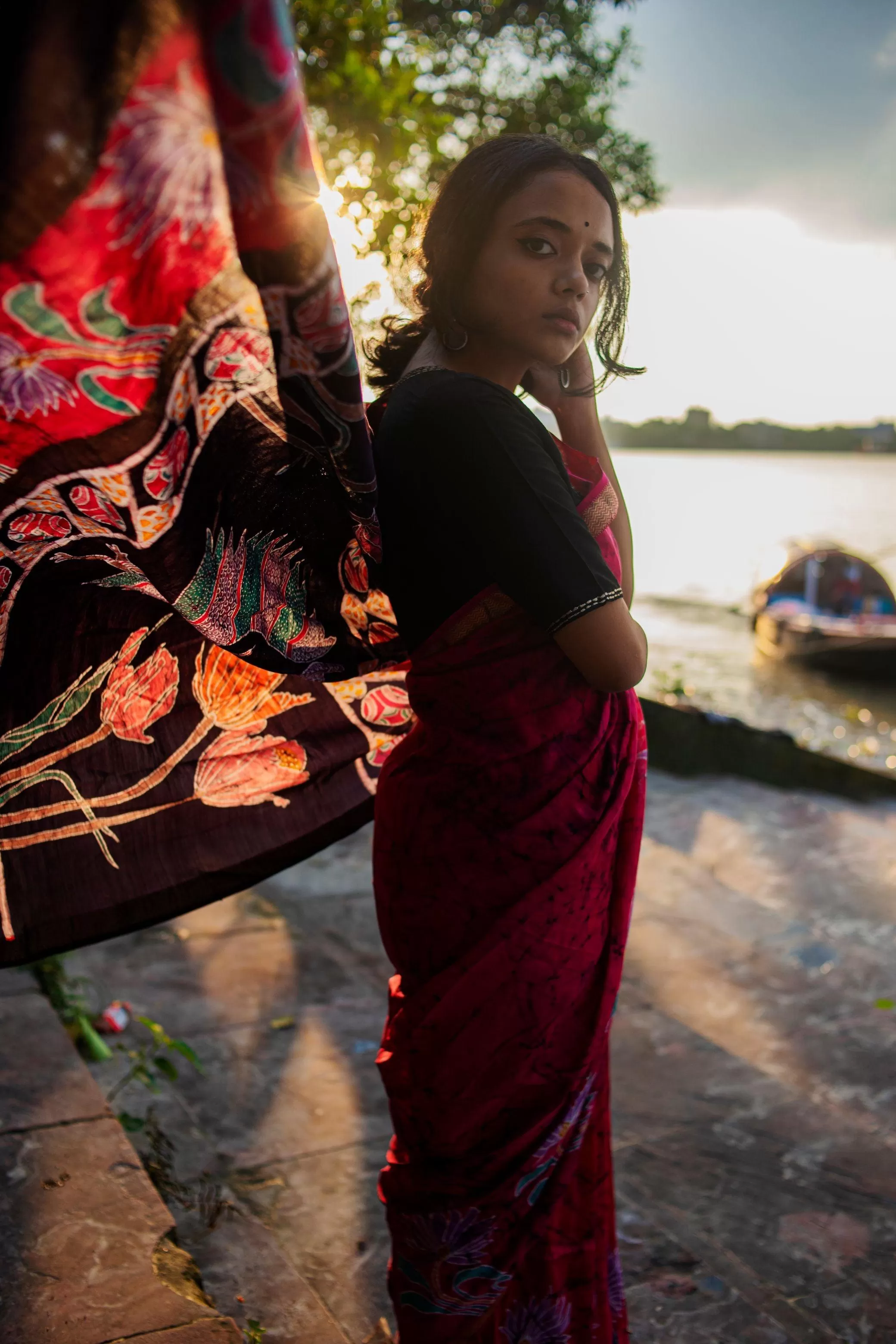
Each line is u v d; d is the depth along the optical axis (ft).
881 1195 8.81
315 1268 7.54
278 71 3.21
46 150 3.10
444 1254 5.01
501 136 4.99
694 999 12.35
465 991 4.83
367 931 13.32
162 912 5.73
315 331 3.69
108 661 5.43
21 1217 6.81
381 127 18.21
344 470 4.24
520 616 4.72
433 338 5.27
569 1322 5.44
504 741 4.75
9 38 2.97
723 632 69.41
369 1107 9.52
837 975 13.34
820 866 17.76
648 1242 8.05
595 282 5.04
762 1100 10.15
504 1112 4.95
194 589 4.72
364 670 5.60
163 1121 9.11
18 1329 5.86
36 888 5.48
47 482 4.19
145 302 3.53
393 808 5.09
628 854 5.14
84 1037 10.09
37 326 3.51
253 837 5.98
